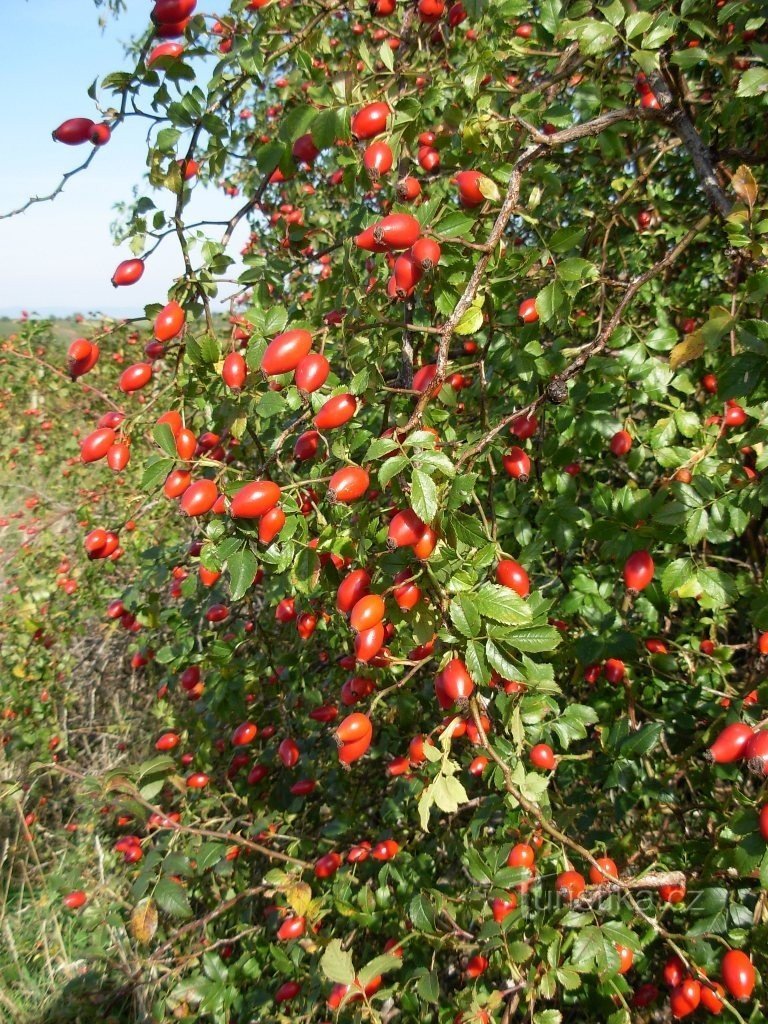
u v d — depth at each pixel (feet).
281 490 1.04
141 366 1.24
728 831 1.13
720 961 1.08
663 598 1.43
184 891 1.35
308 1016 1.43
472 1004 1.13
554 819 1.23
